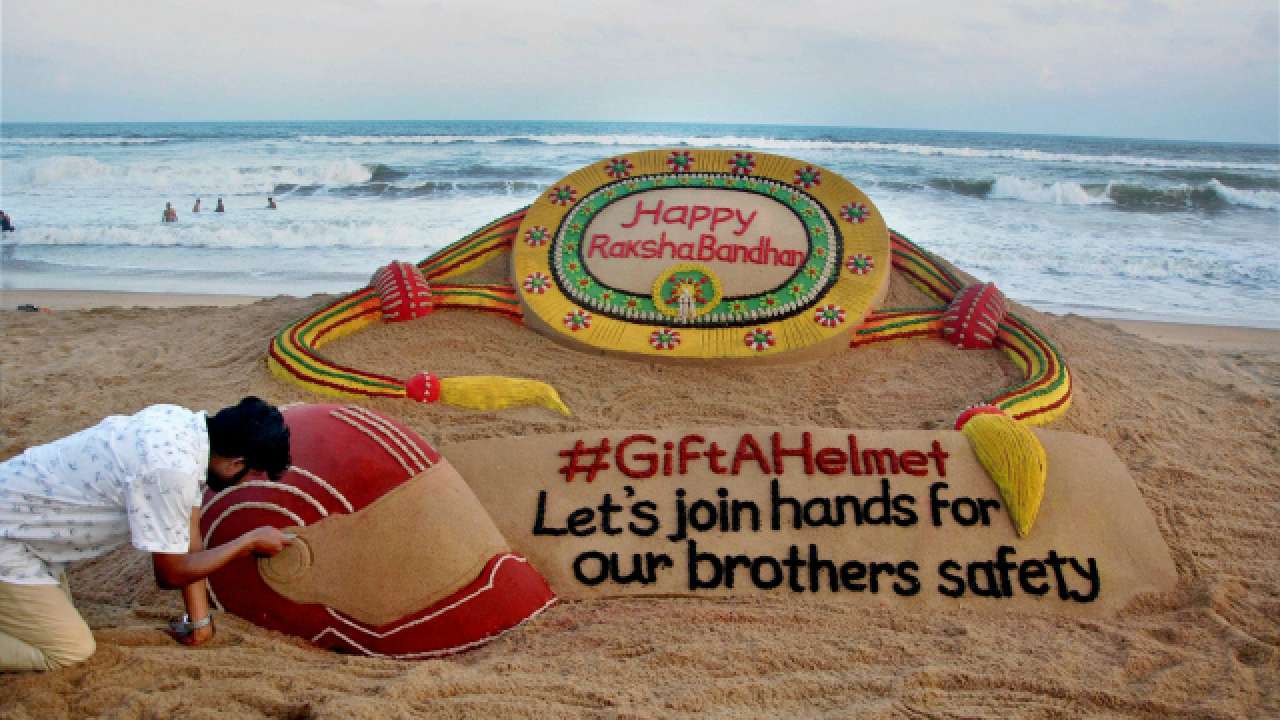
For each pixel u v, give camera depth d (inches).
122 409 242.1
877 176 916.0
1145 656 148.3
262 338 291.3
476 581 154.3
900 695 135.4
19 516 119.7
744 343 254.1
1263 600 166.9
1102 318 428.1
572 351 263.3
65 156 1073.5
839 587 167.9
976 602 166.1
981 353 261.6
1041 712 133.1
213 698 124.7
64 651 126.7
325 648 148.2
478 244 297.1
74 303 434.3
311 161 1033.5
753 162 285.7
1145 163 1173.7
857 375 249.9
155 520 119.0
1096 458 189.9
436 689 129.7
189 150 1182.9
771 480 183.5
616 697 130.3
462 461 191.5
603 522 178.5
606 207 281.6
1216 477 211.8
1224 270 532.7
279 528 148.4
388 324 278.7
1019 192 822.5
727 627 155.3
